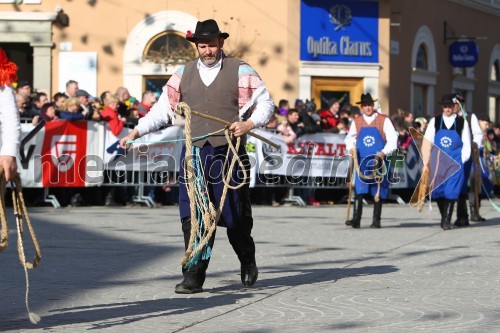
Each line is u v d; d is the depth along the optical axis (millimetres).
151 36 30141
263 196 23938
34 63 30125
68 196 21516
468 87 38656
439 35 35844
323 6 30609
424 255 13680
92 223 17719
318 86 30766
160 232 16312
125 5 30188
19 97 20625
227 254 13375
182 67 10312
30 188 21219
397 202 26594
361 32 31172
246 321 8547
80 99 21609
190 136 9633
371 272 11852
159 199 22766
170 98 10258
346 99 31172
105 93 22984
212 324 8383
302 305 9430
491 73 41062
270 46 30156
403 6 32844
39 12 29969
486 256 13602
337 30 30844
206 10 30094
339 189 25391
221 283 10820
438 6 35688
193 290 10078
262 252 13820
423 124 27250
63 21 30094
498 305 9492
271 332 8070
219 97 10055
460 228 18438
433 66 35375
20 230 7512
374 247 14672
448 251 14219
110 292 10078
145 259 12797
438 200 18219
